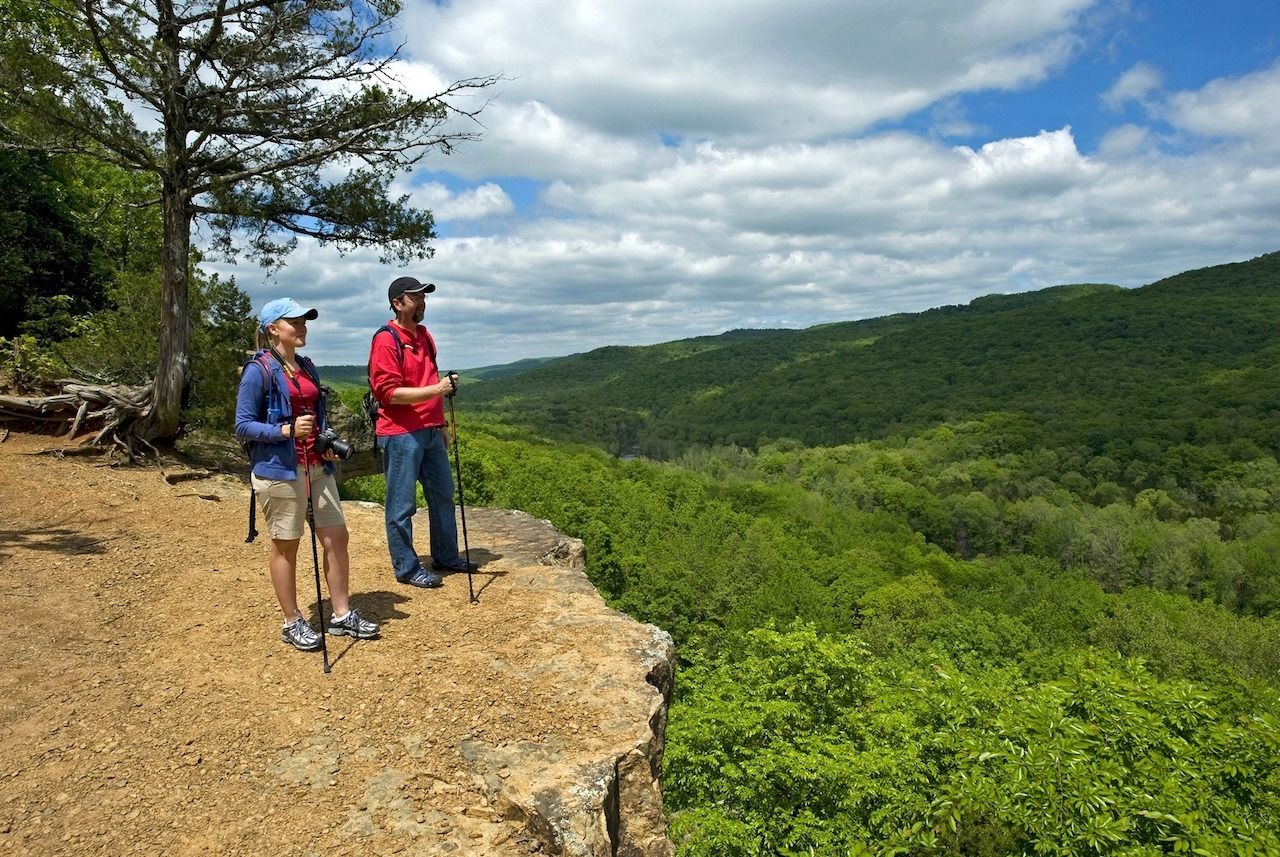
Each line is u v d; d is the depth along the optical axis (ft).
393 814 10.09
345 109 35.99
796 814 38.86
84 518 23.26
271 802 10.07
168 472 31.09
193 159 35.01
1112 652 38.37
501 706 12.69
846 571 177.27
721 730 41.16
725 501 252.01
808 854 34.60
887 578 175.83
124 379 38.91
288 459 13.88
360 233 41.29
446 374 17.35
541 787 10.61
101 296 57.88
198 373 38.06
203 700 12.50
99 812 9.58
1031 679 102.78
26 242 53.16
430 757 11.28
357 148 36.32
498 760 11.27
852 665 48.06
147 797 9.95
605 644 15.11
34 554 19.42
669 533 155.84
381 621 15.87
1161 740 31.04
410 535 18.11
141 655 14.17
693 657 88.74
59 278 55.42
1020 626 128.57
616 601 103.14
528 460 159.84
